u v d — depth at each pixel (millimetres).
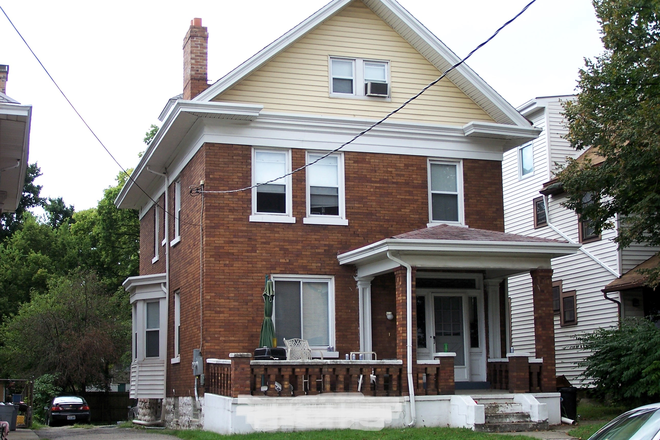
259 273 18141
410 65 20281
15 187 18547
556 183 25922
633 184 17422
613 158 17797
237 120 18391
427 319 19156
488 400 16469
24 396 27406
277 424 15133
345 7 19953
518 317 28984
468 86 20328
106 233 45938
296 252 18500
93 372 37219
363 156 19391
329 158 19203
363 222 19125
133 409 30312
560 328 26406
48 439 17141
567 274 26281
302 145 18891
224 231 18031
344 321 18562
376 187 19375
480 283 19656
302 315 18359
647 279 19766
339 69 19734
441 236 16797
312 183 19016
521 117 20375
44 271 48625
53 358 36500
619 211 18781
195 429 18031
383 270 17344
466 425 15656
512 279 29562
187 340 19438
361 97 19688
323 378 15828
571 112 18953
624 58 18172
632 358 17281
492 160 20484
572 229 26109
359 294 18688
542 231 27719
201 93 17938
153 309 22578
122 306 41875
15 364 37562
